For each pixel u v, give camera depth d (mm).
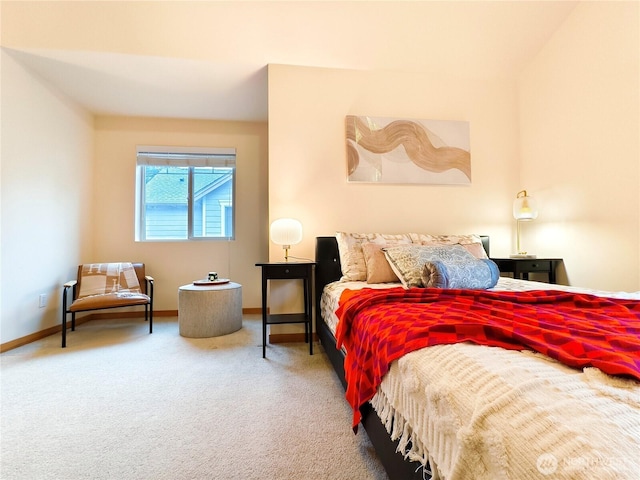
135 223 3588
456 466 560
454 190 2877
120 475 1075
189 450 1209
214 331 2746
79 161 3244
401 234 2652
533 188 2832
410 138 2789
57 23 2266
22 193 2520
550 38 2623
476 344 796
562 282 2547
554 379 589
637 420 465
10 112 2412
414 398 762
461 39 2572
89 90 2994
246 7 2258
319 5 2279
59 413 1479
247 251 3752
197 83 2916
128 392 1692
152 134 3627
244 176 3777
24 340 2520
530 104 2852
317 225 2682
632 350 694
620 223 2135
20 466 1116
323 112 2709
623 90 2107
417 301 1342
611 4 2172
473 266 1764
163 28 2348
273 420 1422
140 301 2775
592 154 2312
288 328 2615
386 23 2416
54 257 2875
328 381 1834
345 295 1729
